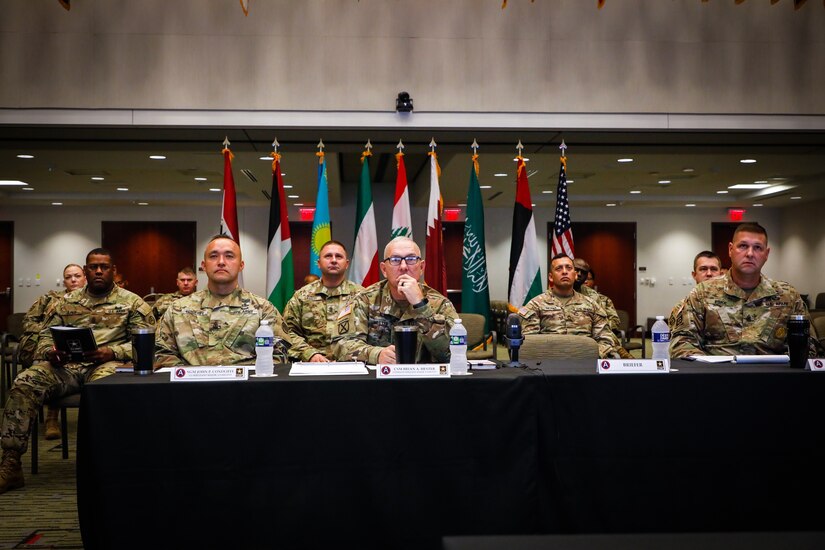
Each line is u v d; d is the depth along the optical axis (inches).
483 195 513.7
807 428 97.2
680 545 29.2
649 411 96.3
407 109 234.2
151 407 91.7
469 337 218.5
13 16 228.2
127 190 493.0
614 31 241.9
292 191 473.7
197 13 233.0
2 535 123.3
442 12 239.1
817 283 545.6
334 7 236.5
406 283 115.0
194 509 91.5
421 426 94.0
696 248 602.2
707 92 243.1
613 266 598.9
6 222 547.8
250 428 92.4
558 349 152.0
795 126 244.2
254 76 233.8
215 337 136.9
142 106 230.4
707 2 243.8
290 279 215.6
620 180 452.1
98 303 175.6
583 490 95.4
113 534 90.5
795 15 245.1
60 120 228.8
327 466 93.0
